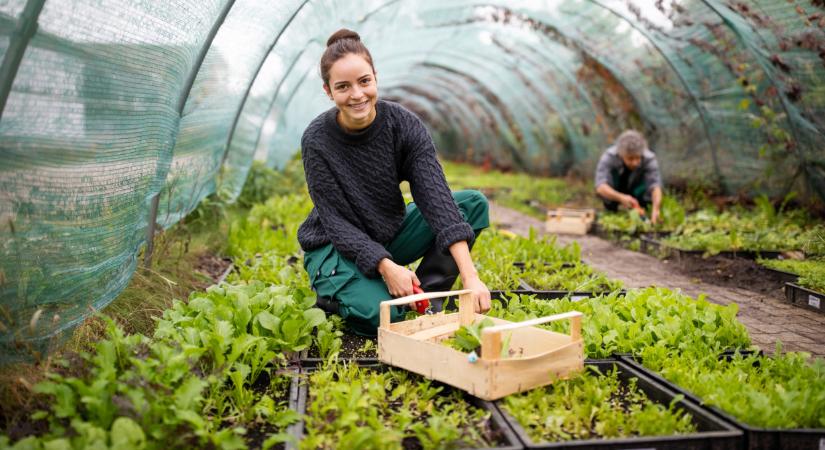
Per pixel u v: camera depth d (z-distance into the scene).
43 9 2.07
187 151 4.26
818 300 4.02
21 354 2.17
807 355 2.61
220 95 4.64
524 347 2.67
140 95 2.79
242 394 2.32
